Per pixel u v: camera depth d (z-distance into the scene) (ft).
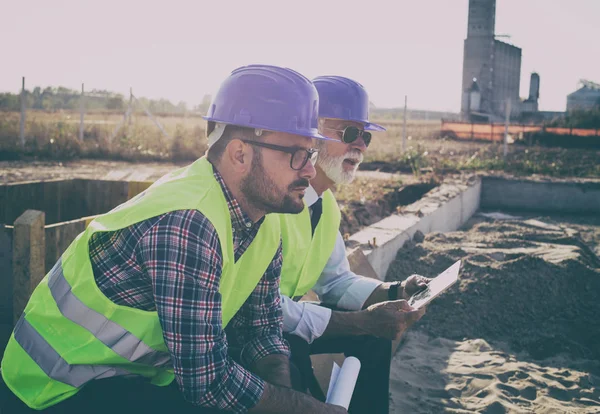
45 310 6.32
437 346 15.58
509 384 13.39
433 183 41.34
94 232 6.08
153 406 6.44
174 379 6.73
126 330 6.13
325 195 9.96
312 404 6.57
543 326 16.76
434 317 16.90
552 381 13.76
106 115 107.76
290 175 6.53
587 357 15.76
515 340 16.17
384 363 9.00
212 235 5.99
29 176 42.68
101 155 57.88
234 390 6.13
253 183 6.50
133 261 5.96
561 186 40.75
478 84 160.56
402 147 64.64
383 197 37.40
